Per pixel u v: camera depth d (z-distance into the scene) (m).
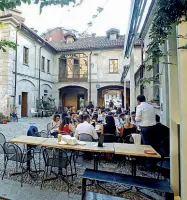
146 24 7.05
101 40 20.86
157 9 2.14
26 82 15.32
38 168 4.32
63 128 5.81
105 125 5.25
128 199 3.00
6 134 8.40
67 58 20.39
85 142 3.94
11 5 1.98
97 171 3.06
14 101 13.53
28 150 3.96
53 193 3.17
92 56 19.55
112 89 20.09
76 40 22.08
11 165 4.46
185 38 2.13
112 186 3.48
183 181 2.14
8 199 2.96
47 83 19.14
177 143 2.96
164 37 2.25
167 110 4.59
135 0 3.48
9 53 12.85
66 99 22.86
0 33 12.73
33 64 16.33
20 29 13.80
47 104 17.48
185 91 2.15
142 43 9.05
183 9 1.94
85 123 4.79
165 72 4.62
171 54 3.04
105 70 19.19
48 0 2.01
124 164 4.75
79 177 3.87
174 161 2.95
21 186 3.38
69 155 3.91
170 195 2.47
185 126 2.14
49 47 18.94
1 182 3.54
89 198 3.01
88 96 19.50
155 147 4.20
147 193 3.23
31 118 15.22
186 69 2.15
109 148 3.45
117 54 18.89
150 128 4.32
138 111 4.45
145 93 8.58
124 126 5.65
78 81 19.83
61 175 3.74
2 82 12.83
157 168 4.23
